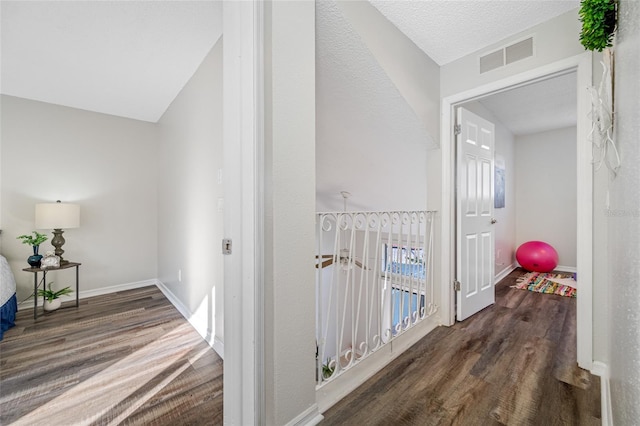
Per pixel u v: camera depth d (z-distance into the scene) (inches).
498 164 150.7
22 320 98.9
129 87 105.9
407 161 101.3
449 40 76.6
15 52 83.6
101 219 130.6
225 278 43.1
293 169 42.8
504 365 64.3
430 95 84.4
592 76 62.3
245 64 40.8
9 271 99.3
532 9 65.4
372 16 63.5
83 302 118.1
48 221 107.0
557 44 67.5
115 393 59.0
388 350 69.0
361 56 64.8
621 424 34.2
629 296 30.8
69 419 51.5
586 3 39.3
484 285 103.0
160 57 86.4
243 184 41.2
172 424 50.4
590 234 61.3
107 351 76.9
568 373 60.7
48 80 100.2
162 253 134.9
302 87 44.1
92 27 73.1
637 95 27.1
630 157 30.6
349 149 105.0
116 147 134.9
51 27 72.8
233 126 41.7
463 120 91.3
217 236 78.4
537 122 154.8
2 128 109.7
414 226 128.1
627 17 31.9
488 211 106.2
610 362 48.9
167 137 126.0
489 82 78.9
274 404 40.9
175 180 114.7
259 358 41.6
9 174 110.9
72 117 124.0
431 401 52.7
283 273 41.6
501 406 51.1
